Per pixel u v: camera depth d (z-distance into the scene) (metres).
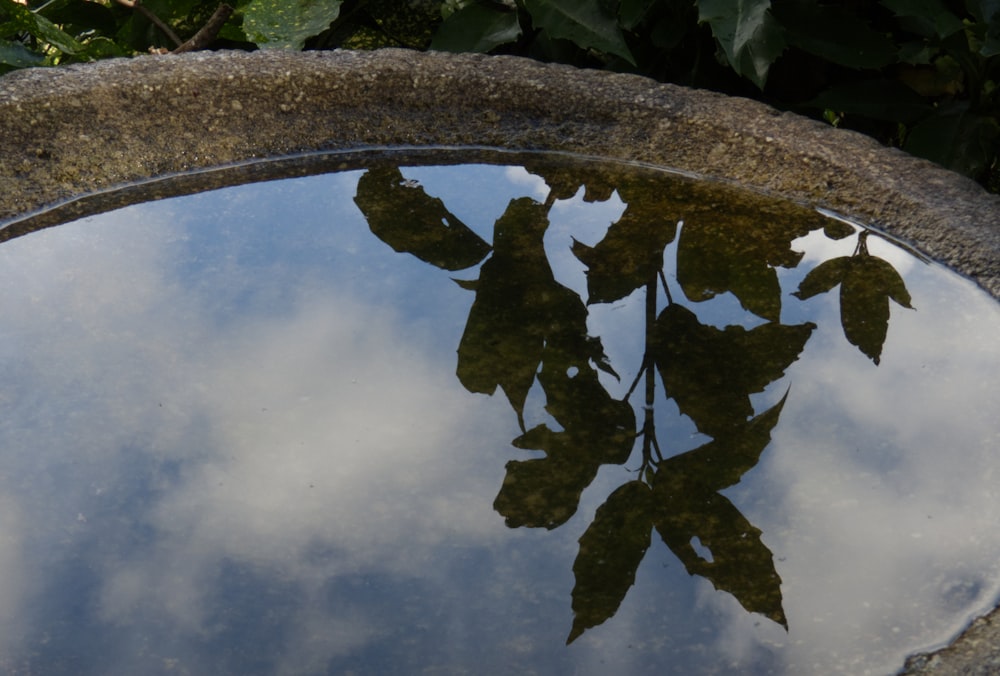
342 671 1.12
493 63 1.43
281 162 1.42
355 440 1.23
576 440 1.23
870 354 1.27
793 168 1.37
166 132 1.41
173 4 1.61
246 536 1.18
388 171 1.42
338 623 1.14
